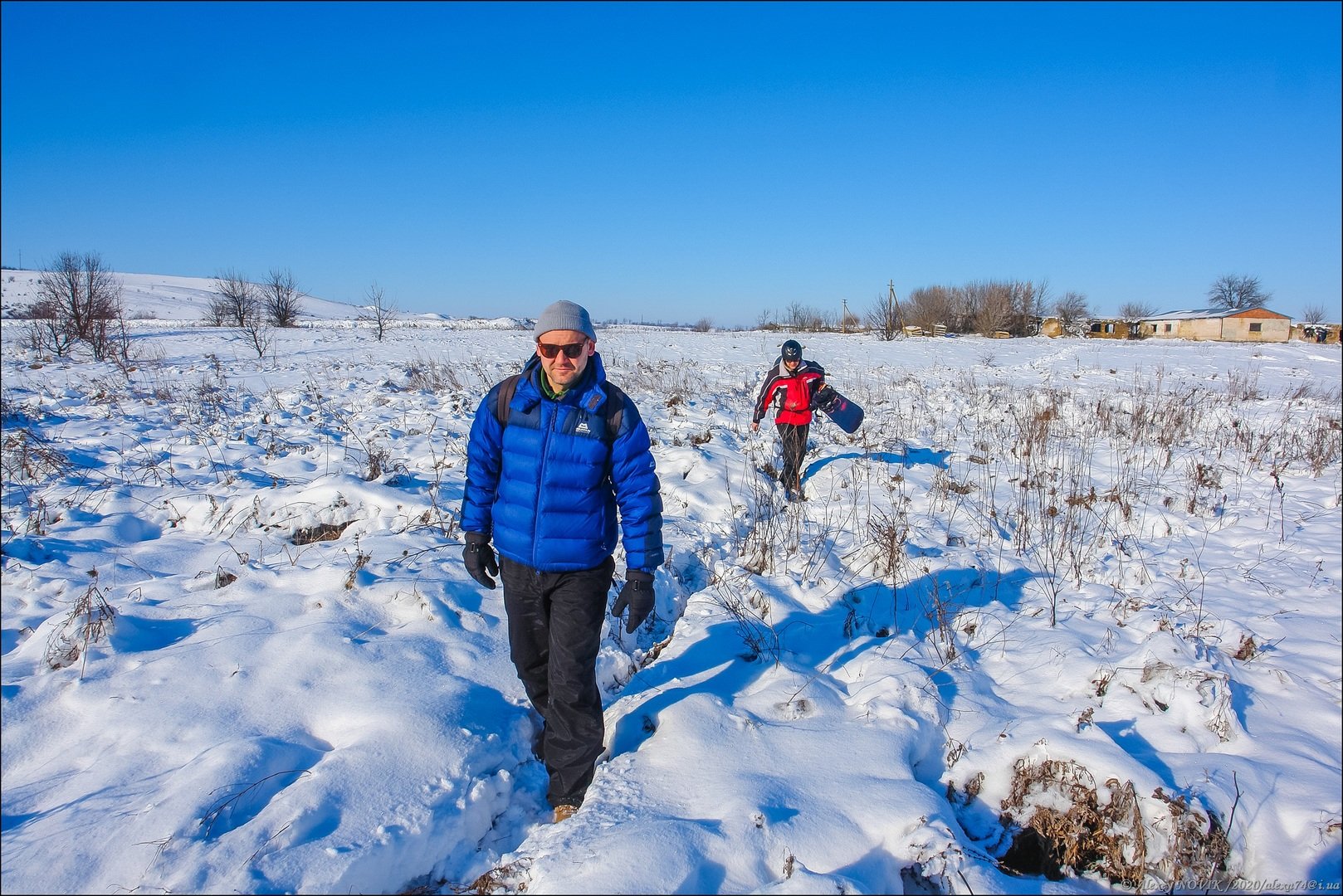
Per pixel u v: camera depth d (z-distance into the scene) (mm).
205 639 3664
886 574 5105
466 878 2682
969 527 6176
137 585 4316
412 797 2756
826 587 4891
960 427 10758
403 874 2588
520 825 2959
